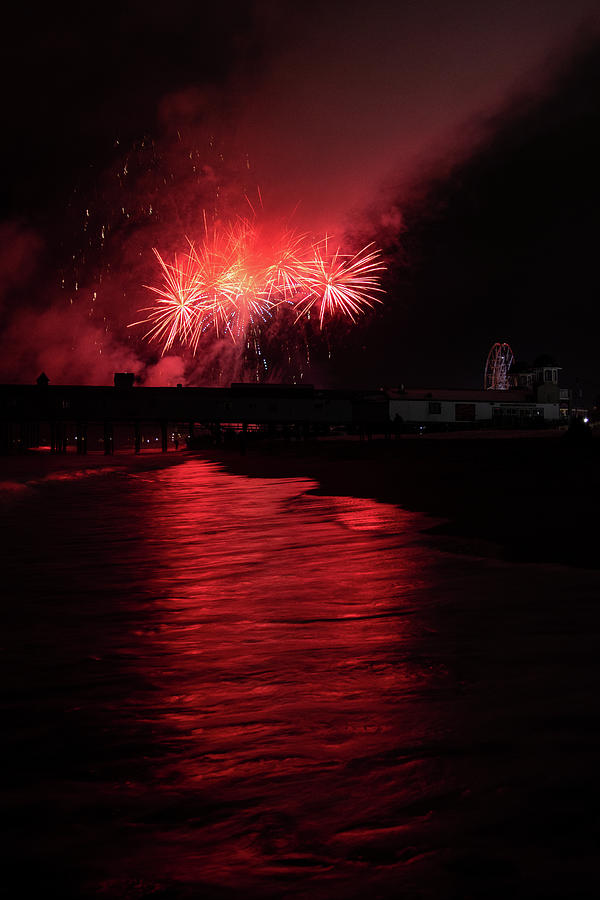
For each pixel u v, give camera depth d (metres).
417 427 85.50
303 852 2.90
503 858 2.79
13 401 79.12
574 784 3.37
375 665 5.52
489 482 22.38
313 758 3.79
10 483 31.62
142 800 3.37
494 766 3.60
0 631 6.89
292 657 5.83
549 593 7.80
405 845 2.92
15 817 3.22
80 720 4.46
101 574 10.10
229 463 50.47
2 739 4.16
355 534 13.32
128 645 6.34
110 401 80.69
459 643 6.02
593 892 2.57
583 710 4.37
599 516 13.62
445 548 11.09
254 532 14.42
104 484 32.12
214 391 83.81
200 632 6.77
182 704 4.75
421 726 4.20
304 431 83.88
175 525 16.17
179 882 2.72
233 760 3.80
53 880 2.74
